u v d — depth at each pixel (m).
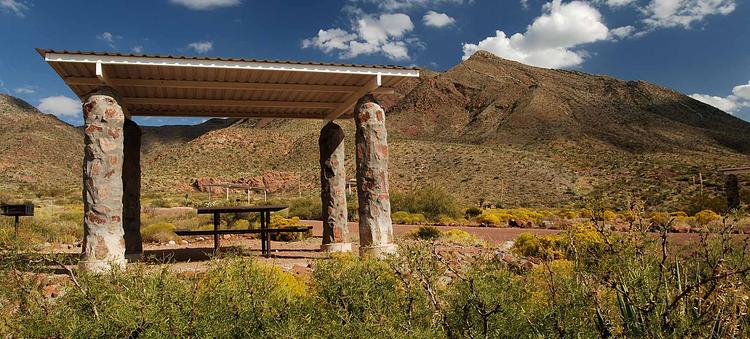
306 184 82.31
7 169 88.69
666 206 38.75
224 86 10.45
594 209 3.20
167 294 3.29
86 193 8.35
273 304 3.45
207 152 100.69
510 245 12.51
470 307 3.13
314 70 9.59
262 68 9.34
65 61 8.28
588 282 3.03
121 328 3.07
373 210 9.97
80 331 3.12
